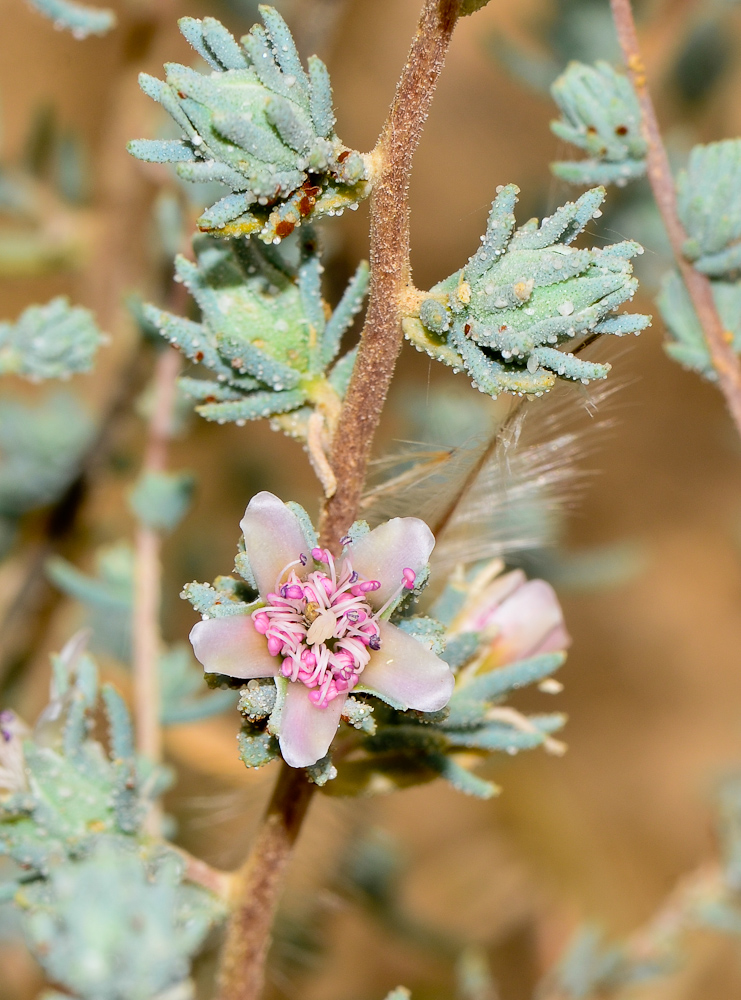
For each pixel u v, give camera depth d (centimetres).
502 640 21
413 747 21
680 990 29
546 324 20
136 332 27
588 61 28
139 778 21
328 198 20
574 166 23
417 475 21
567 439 22
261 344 21
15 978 29
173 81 20
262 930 21
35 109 31
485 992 27
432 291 20
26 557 29
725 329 23
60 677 21
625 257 20
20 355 23
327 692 20
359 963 34
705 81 32
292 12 30
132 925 19
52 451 28
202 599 20
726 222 22
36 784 21
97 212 31
